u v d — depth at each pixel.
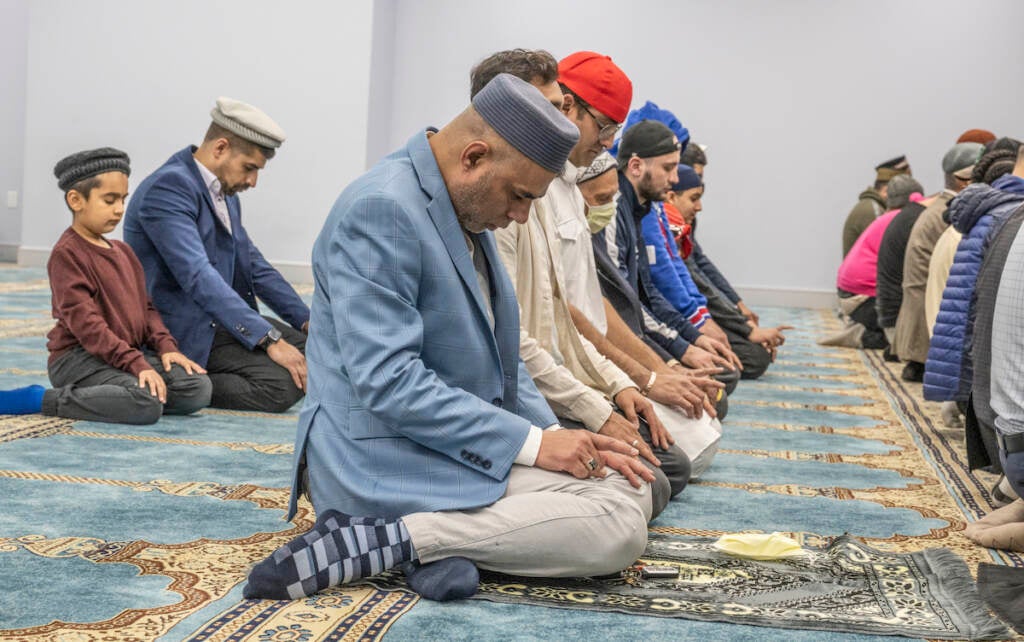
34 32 10.63
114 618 1.86
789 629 1.93
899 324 6.10
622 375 2.82
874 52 10.66
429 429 2.01
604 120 2.78
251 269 4.40
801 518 2.87
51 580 2.05
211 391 3.94
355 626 1.84
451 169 2.05
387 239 2.01
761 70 10.82
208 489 2.85
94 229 3.76
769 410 4.92
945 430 4.51
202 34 10.48
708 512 2.88
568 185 2.90
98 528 2.42
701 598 2.08
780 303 10.95
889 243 6.93
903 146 10.70
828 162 10.80
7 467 2.95
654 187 3.75
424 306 2.07
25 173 10.75
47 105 10.68
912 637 1.90
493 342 2.14
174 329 4.10
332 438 2.09
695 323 4.64
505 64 2.41
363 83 10.41
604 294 3.37
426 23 11.22
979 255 4.20
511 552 2.03
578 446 2.10
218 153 4.11
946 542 2.65
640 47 10.96
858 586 2.18
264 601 1.96
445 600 1.98
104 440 3.40
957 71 10.55
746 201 10.95
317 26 10.41
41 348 5.48
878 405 5.18
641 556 2.34
